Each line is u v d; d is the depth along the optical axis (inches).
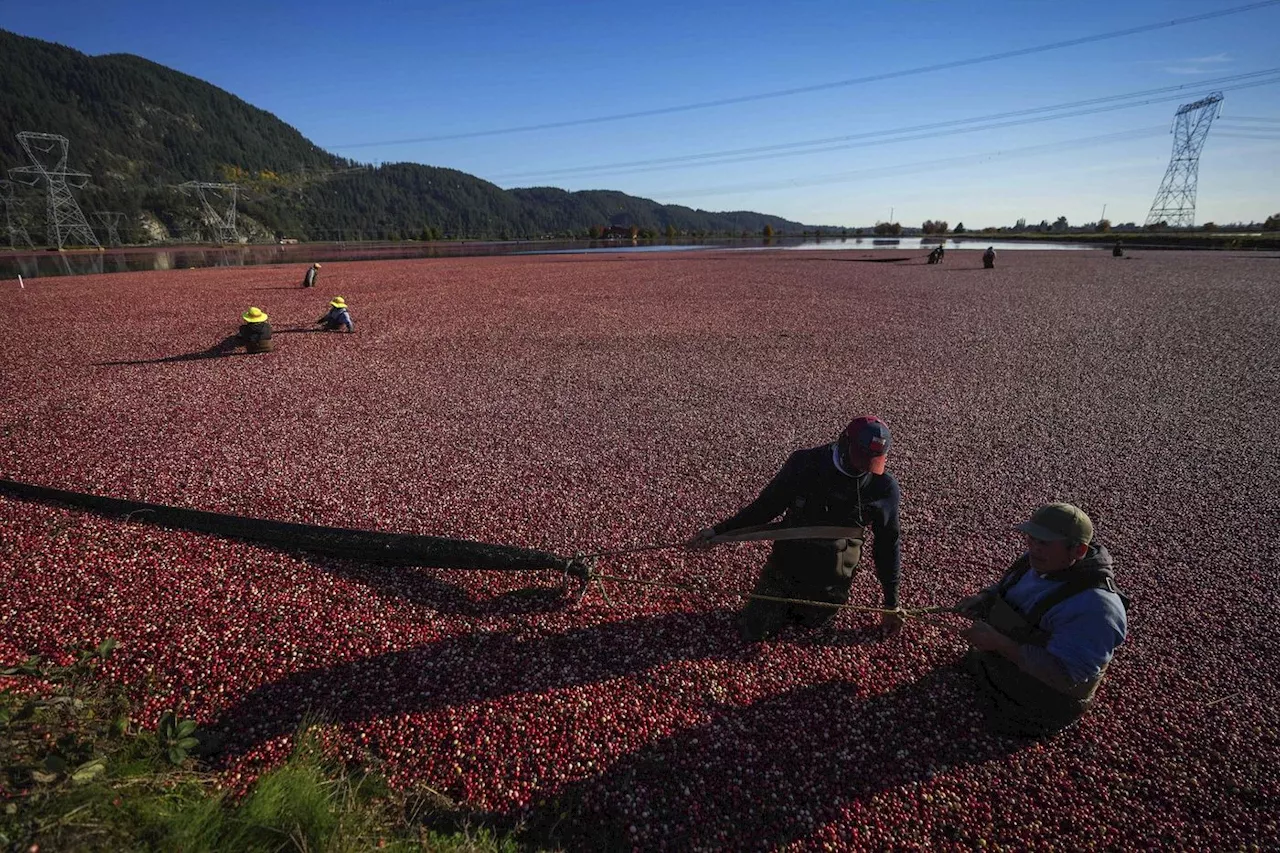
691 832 117.3
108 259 2336.4
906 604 188.9
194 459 277.6
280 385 408.8
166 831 103.6
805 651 164.7
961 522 243.1
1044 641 128.6
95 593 170.2
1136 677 160.2
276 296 917.2
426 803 120.8
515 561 183.6
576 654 159.8
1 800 98.3
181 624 160.6
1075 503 261.0
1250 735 143.3
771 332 637.3
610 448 310.3
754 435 335.0
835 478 143.7
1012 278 1249.4
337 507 236.7
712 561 205.5
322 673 148.3
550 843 114.5
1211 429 356.5
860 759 133.9
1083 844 119.0
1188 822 123.3
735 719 142.3
